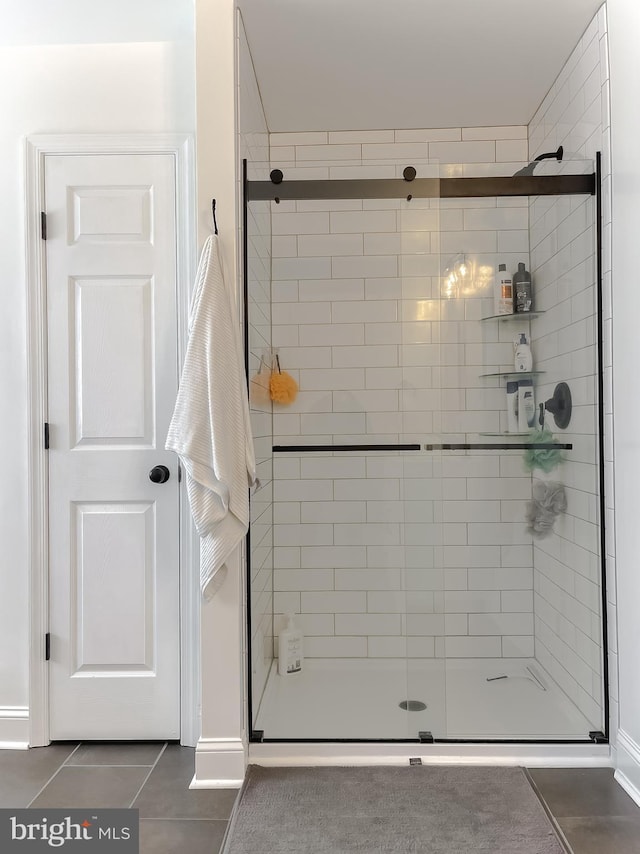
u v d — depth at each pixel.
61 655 2.16
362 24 2.11
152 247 2.17
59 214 2.18
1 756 2.07
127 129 2.17
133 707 2.16
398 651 2.51
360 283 2.51
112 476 2.17
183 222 2.16
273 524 2.53
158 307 2.17
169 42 2.17
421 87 2.53
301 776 1.90
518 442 2.48
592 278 2.08
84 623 2.17
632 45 1.83
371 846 1.57
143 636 2.16
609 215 1.99
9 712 2.16
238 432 1.85
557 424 2.34
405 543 2.49
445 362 2.52
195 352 1.83
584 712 2.12
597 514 2.05
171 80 2.16
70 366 2.18
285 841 1.59
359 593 2.53
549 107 2.57
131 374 2.17
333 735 2.03
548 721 2.13
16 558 2.18
